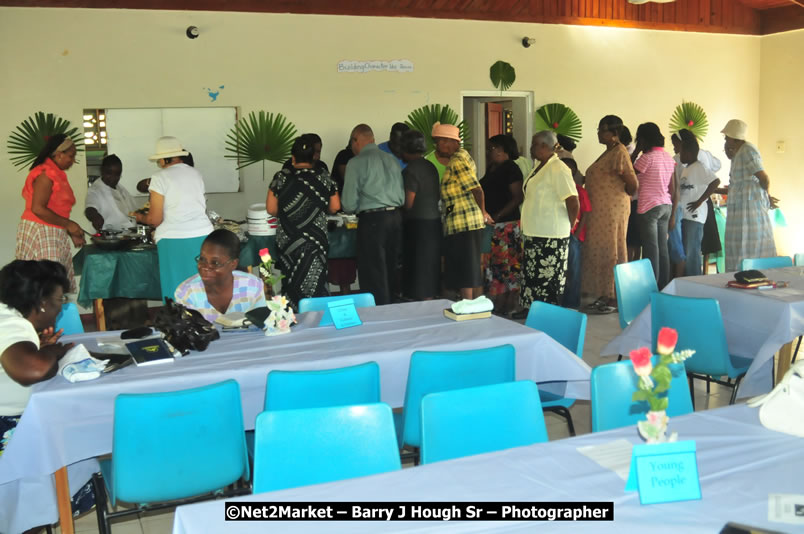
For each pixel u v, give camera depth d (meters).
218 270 3.36
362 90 8.00
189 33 7.19
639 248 7.82
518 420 2.28
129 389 2.63
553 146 5.85
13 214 6.80
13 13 6.64
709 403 4.34
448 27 8.34
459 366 2.77
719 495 1.71
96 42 6.92
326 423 2.13
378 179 5.65
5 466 2.48
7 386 2.75
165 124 7.39
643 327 4.20
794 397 2.10
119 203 6.36
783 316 3.67
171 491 2.41
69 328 3.72
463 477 1.85
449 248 6.01
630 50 9.44
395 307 3.85
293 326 3.43
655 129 6.63
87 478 2.88
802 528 1.56
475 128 9.58
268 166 7.71
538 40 8.87
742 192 6.55
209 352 3.01
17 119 6.74
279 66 7.62
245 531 1.63
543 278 5.94
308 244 5.00
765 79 10.26
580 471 1.86
